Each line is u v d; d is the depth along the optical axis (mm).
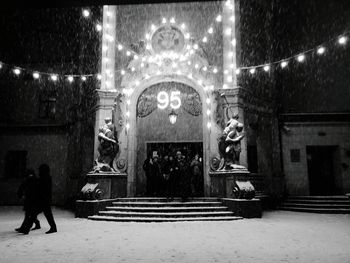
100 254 6328
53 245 7234
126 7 16859
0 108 21594
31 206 8867
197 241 7699
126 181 15078
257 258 5965
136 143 15922
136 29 16734
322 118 19438
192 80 15977
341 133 19406
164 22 16516
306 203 16562
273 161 18344
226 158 14047
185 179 13422
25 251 6617
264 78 18516
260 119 17984
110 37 16062
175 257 6062
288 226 10273
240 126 14039
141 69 16234
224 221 11555
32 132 21406
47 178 9078
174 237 8273
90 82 17609
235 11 16859
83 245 7230
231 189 13570
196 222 11305
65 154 20891
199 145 18312
